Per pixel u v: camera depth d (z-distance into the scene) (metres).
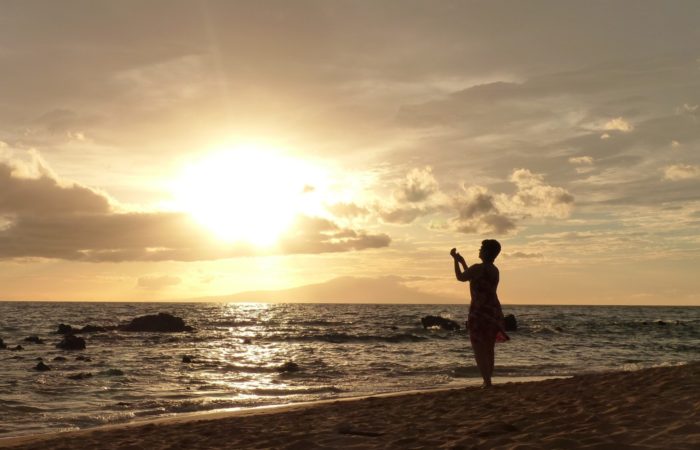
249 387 18.19
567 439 5.15
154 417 13.12
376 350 33.16
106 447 7.66
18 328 57.53
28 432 11.61
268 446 6.70
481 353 9.84
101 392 17.22
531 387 9.74
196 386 18.52
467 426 6.60
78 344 34.25
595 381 9.65
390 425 7.25
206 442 7.36
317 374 21.38
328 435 6.88
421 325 69.00
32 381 19.48
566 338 44.78
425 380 19.12
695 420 5.55
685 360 25.52
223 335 47.78
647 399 7.08
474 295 9.68
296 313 122.38
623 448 4.78
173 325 52.97
